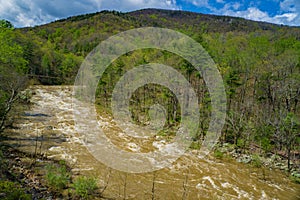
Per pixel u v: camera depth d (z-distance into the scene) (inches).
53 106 1433.3
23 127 974.4
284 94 994.1
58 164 664.4
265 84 1128.8
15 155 679.1
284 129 860.6
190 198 557.6
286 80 1007.6
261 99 1109.1
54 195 499.2
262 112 993.5
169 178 652.1
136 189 576.7
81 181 522.6
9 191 426.9
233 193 598.9
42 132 940.6
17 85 1010.7
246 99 1131.9
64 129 1006.4
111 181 603.5
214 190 606.9
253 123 983.6
